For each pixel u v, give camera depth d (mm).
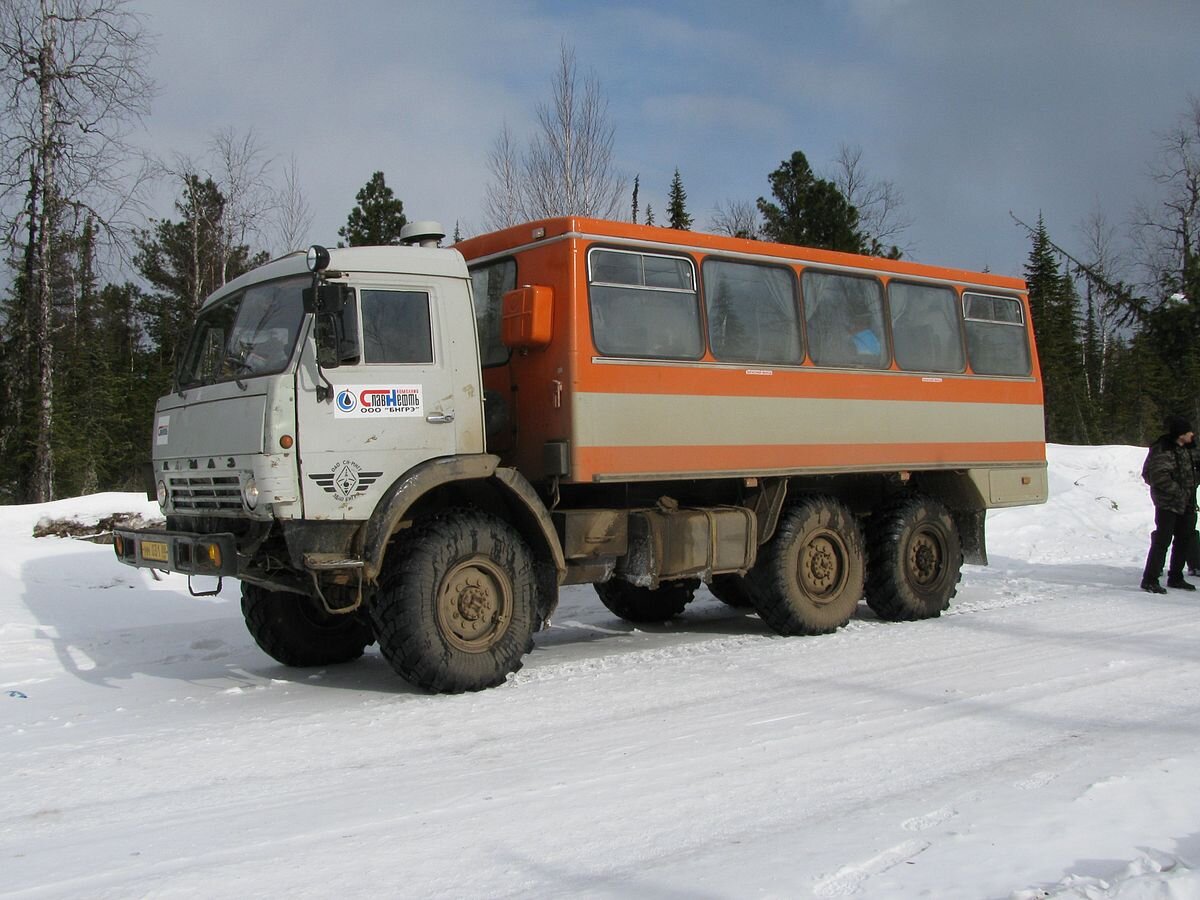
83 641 9273
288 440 6457
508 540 7160
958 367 10570
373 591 6895
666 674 7465
